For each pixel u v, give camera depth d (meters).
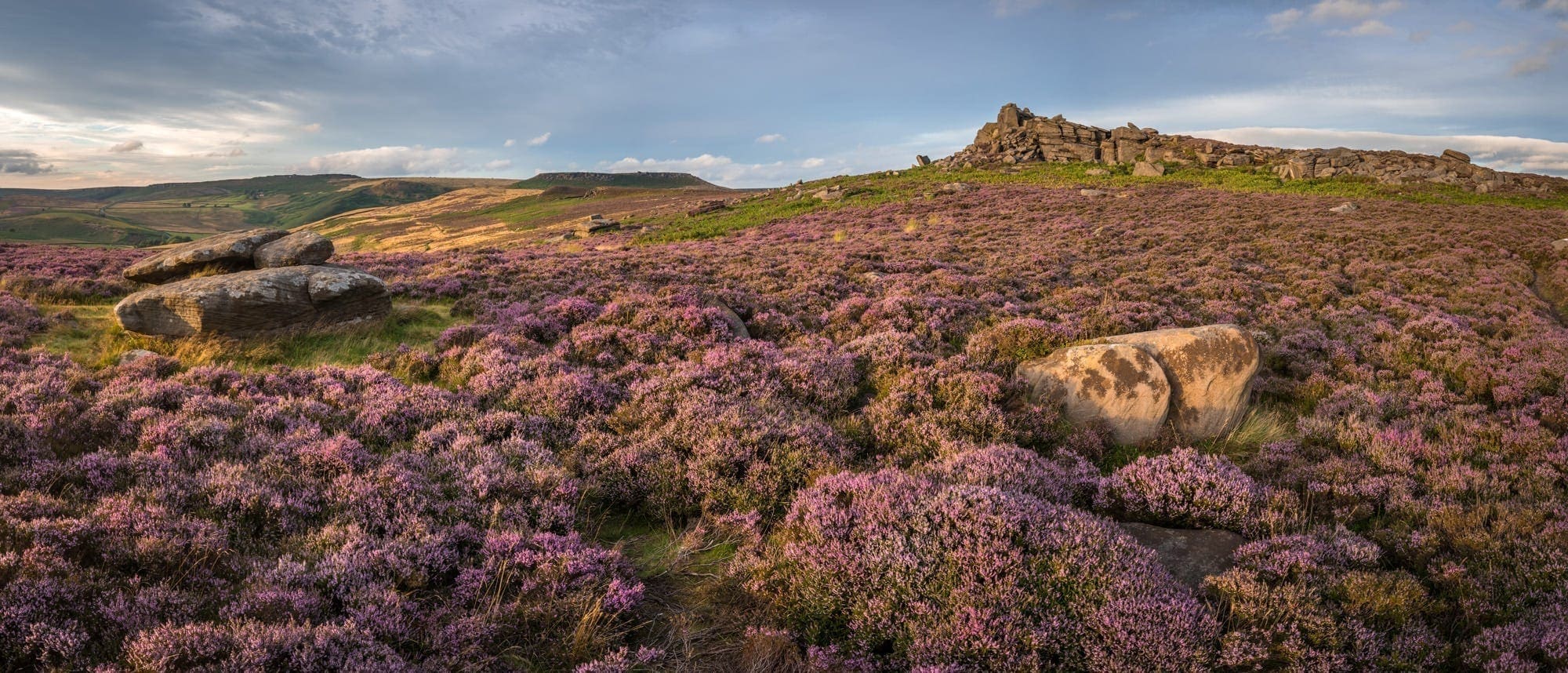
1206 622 5.09
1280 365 14.78
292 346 14.56
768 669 5.20
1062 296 20.27
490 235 93.00
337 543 6.27
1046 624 5.06
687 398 10.80
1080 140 84.31
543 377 12.01
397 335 16.19
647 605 6.12
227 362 13.25
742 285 22.75
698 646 5.55
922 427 10.07
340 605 5.48
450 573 6.18
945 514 6.23
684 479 8.20
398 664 4.54
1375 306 20.16
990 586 5.39
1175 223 38.88
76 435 8.57
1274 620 5.32
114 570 5.41
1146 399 10.48
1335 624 5.26
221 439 8.47
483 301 19.23
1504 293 21.27
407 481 7.54
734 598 6.13
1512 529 6.89
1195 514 7.25
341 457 8.11
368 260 30.11
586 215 99.88
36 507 6.07
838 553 5.94
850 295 20.97
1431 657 5.05
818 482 7.49
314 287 15.26
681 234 49.41
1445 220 37.78
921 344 14.66
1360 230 33.81
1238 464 9.67
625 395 11.70
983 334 14.69
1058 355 11.68
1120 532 6.21
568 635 5.29
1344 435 10.25
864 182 75.56
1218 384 10.87
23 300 16.67
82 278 21.89
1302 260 27.55
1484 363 13.62
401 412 10.36
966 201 54.56
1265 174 66.00
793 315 18.48
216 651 4.43
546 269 24.67
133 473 7.35
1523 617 5.52
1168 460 8.04
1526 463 9.05
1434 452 9.41
